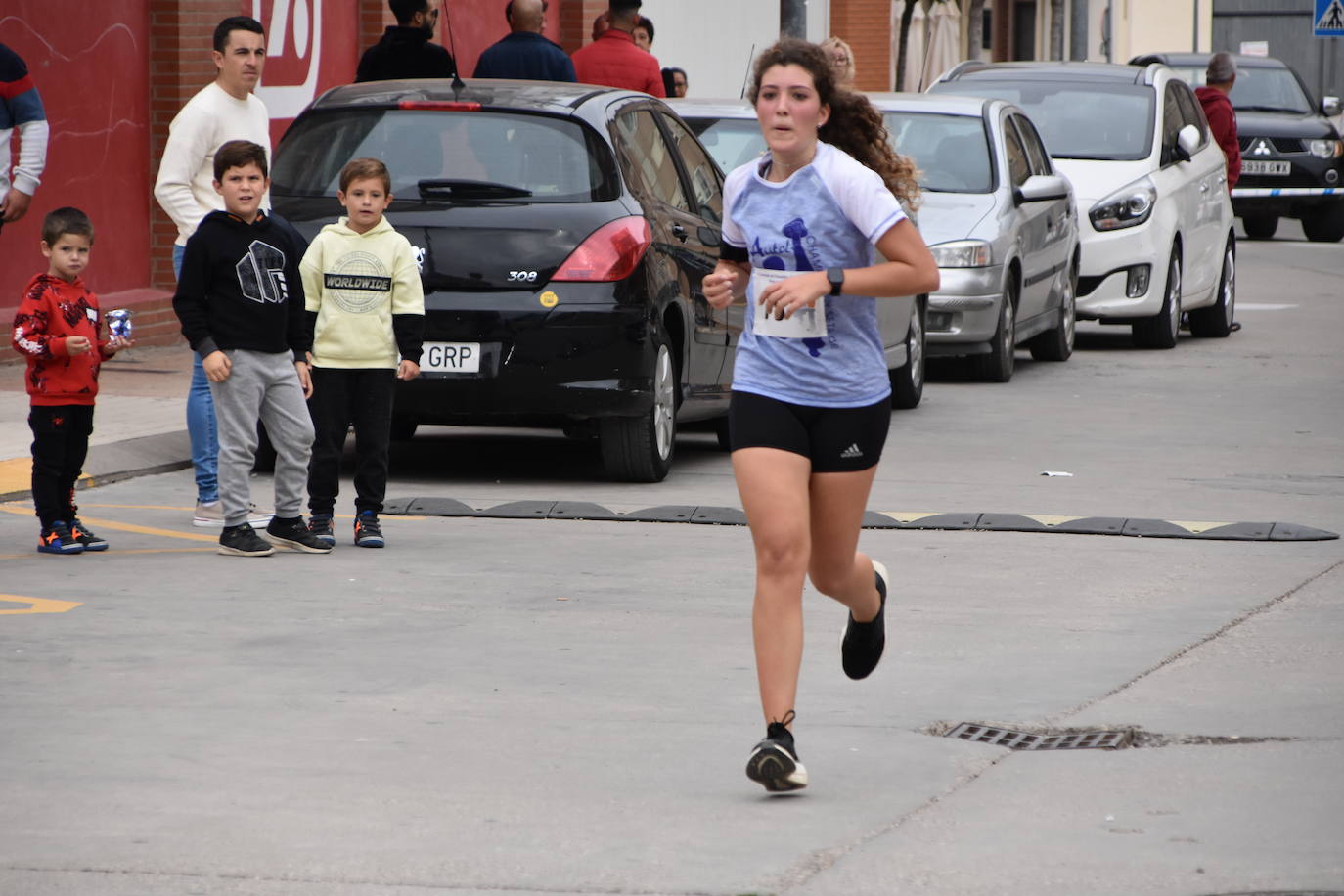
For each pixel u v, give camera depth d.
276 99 60.22
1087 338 64.81
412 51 46.72
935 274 18.31
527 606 25.91
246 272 28.81
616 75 53.81
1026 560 29.31
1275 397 50.06
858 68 120.06
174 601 26.09
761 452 18.45
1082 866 16.08
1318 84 163.50
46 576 27.66
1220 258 64.25
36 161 39.06
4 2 48.97
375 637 24.14
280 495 29.66
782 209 18.45
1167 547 30.50
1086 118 62.19
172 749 19.34
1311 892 15.45
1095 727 20.39
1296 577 28.19
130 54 54.22
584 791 18.09
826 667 22.95
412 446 41.47
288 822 17.19
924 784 18.39
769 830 17.02
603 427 35.69
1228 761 19.11
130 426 39.84
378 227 30.11
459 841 16.67
